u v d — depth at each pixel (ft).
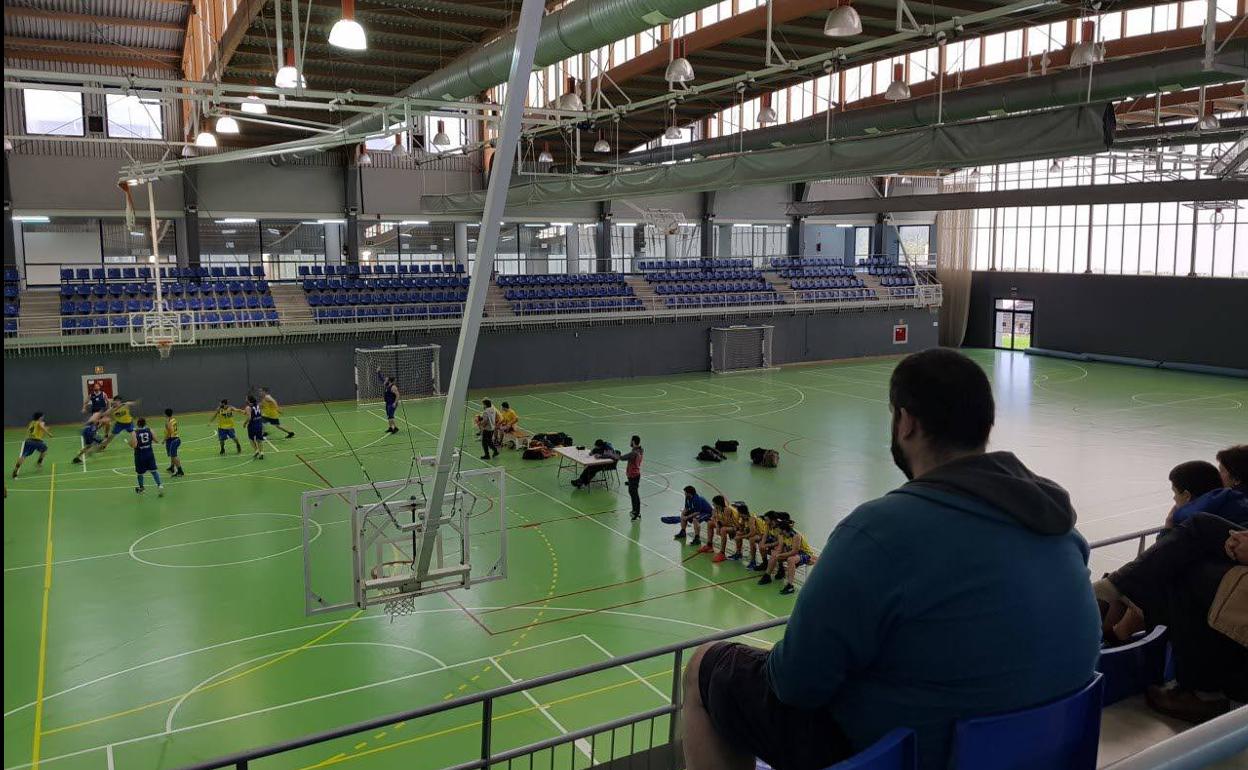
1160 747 4.38
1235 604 10.75
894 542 6.05
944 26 54.19
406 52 81.56
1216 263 126.21
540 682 21.30
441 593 48.06
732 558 53.57
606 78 89.10
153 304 99.04
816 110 121.39
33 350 91.66
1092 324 140.67
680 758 23.18
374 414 98.22
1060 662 6.18
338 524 59.21
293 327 102.06
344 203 120.06
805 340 138.41
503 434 81.97
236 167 112.78
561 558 53.52
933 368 6.66
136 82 55.21
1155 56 57.88
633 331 124.77
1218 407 100.78
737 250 150.10
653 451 80.23
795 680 6.25
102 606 46.01
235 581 49.44
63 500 64.69
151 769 31.71
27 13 82.12
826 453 79.66
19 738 33.73
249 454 79.00
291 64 59.72
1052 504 6.32
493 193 25.45
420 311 110.52
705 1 39.34
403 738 33.65
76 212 103.35
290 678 38.52
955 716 5.93
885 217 156.87
